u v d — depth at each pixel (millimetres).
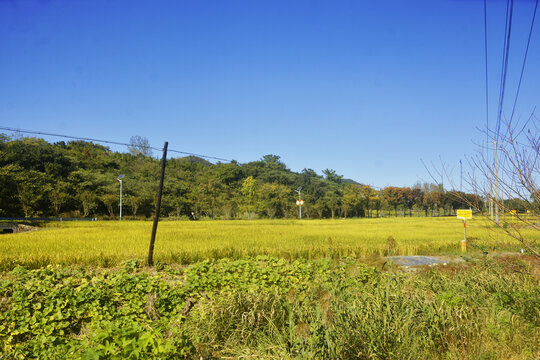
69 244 19609
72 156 77688
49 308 8734
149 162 98750
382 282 9125
